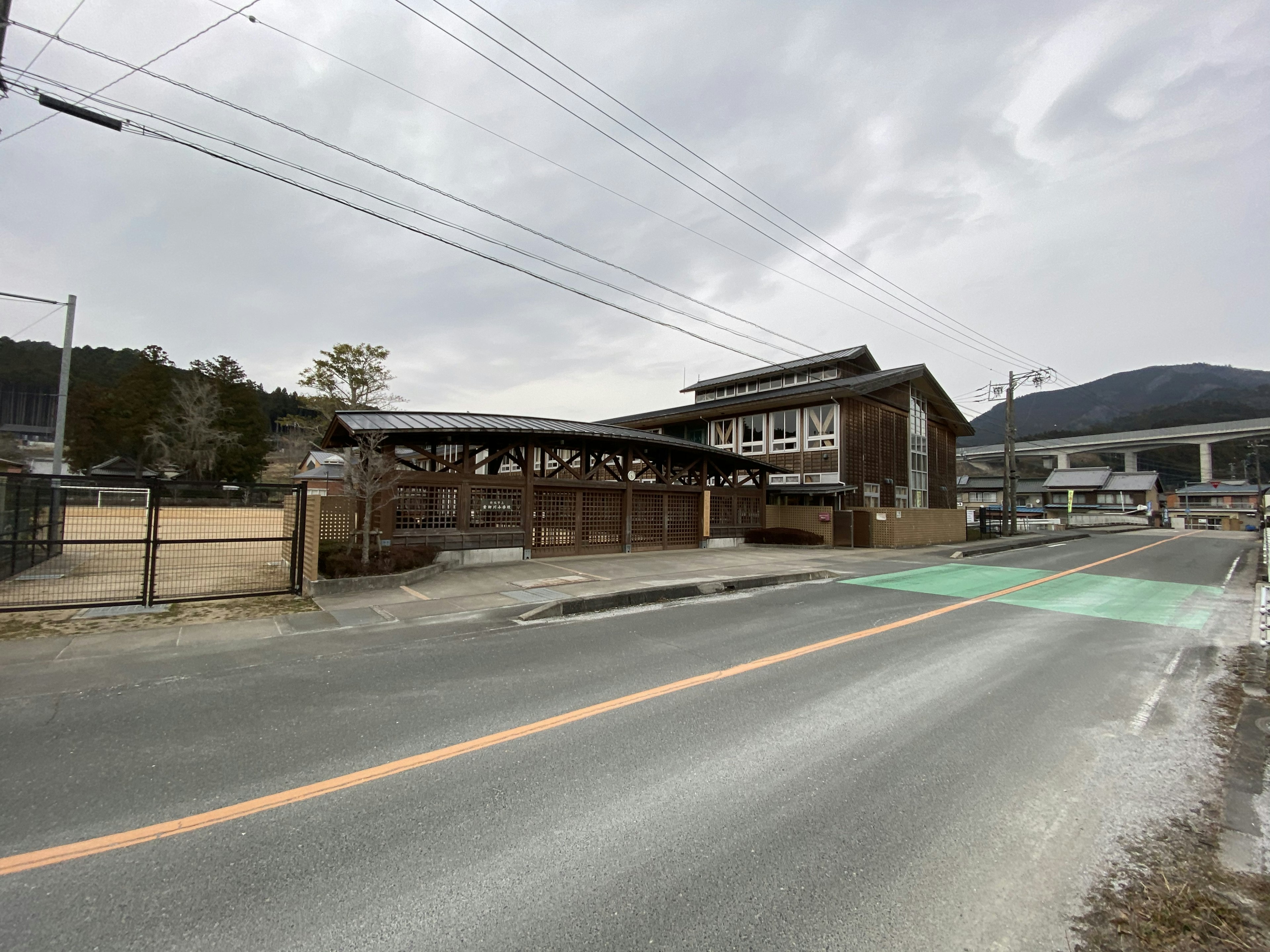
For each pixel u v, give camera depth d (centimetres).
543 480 1497
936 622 834
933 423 3172
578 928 221
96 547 1523
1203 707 489
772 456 2584
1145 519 5619
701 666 590
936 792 335
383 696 490
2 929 218
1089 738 420
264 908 232
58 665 573
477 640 694
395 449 1284
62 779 340
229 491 3053
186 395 4338
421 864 261
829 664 601
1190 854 279
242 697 487
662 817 303
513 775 349
